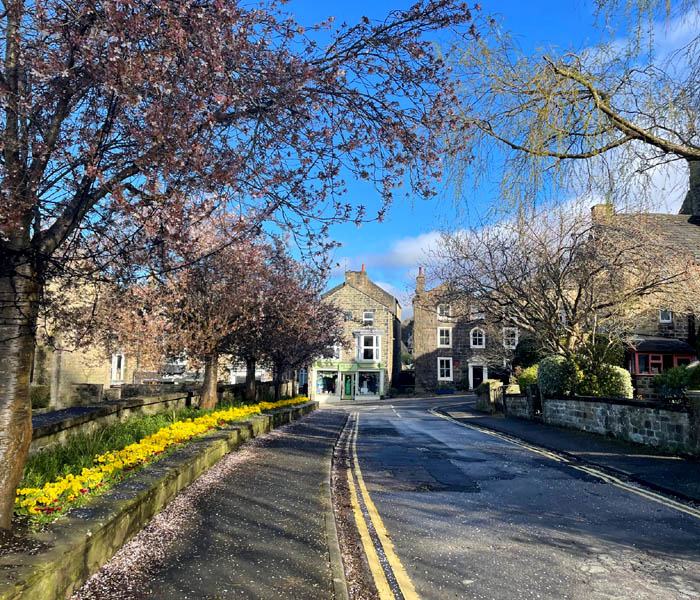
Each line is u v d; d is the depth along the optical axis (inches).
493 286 738.8
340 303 1871.3
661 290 648.4
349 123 213.5
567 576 192.4
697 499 297.4
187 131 168.9
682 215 1115.9
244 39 173.9
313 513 248.1
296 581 168.9
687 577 191.8
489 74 291.4
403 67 208.7
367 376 1855.3
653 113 279.7
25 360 164.2
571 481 361.7
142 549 188.4
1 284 162.9
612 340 723.4
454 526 255.0
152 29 155.6
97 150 167.5
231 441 410.6
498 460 451.5
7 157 157.9
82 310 336.2
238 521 230.4
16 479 159.2
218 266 495.5
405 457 468.4
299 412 861.2
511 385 1006.4
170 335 496.7
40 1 158.4
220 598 154.3
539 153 280.7
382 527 252.4
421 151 220.8
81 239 212.7
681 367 600.7
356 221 221.3
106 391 631.2
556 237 656.4
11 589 117.8
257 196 200.1
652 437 471.5
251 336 592.1
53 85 166.6
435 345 1822.1
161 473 248.8
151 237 211.9
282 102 189.6
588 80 284.2
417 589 179.9
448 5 201.8
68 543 150.5
